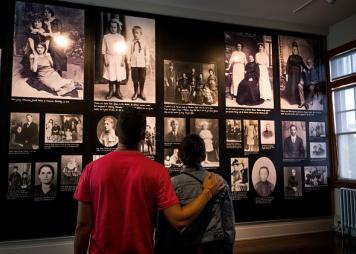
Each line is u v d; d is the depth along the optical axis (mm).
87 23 4598
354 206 5219
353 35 5527
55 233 4223
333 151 5777
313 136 5738
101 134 4512
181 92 4965
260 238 5203
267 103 5469
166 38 4977
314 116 5793
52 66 4379
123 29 4758
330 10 5344
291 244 4863
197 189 1942
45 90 4320
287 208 5422
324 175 5746
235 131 5211
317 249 4613
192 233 1898
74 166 4359
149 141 4719
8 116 4141
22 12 4309
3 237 4023
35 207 4164
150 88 4805
